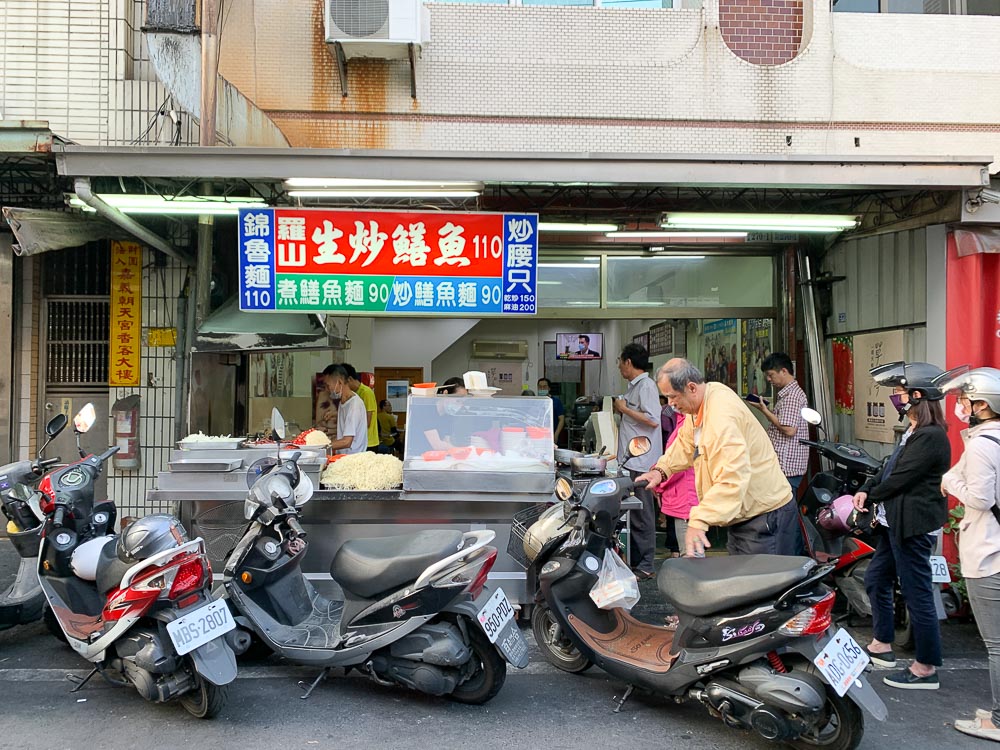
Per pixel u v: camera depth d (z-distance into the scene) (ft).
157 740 10.98
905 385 12.94
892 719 11.82
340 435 21.43
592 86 24.41
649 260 26.09
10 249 22.58
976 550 11.09
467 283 19.01
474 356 40.65
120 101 22.89
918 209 20.47
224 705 11.85
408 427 16.03
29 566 14.98
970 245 19.63
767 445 13.28
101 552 13.37
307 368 31.09
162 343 23.12
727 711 10.35
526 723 11.63
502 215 18.92
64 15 22.88
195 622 11.17
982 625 11.16
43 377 23.56
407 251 18.90
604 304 25.88
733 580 10.44
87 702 12.35
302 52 23.81
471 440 16.02
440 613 11.84
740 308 26.25
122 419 22.59
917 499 12.60
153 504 22.95
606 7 24.72
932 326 20.20
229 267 23.21
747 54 24.81
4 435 22.67
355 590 12.17
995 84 25.13
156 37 18.39
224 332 19.90
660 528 27.94
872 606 14.07
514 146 24.29
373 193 18.10
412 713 11.97
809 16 24.76
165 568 11.19
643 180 17.25
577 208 21.83
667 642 12.59
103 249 23.68
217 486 15.80
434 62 24.08
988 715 11.34
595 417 20.12
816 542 16.78
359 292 18.88
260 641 13.91
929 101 24.97
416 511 15.89
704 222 20.34
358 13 22.93
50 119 22.81
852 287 23.89
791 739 9.98
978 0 25.54
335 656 12.21
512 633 11.90
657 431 20.12
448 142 24.18
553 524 13.19
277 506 12.98
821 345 25.03
